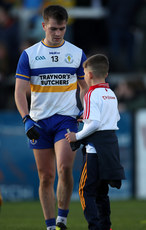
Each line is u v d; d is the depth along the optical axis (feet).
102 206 49.24
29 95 109.19
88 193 47.85
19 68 54.54
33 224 66.33
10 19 131.75
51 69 54.39
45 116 54.85
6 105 119.75
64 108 54.85
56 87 54.65
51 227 54.03
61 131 54.39
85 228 62.13
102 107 48.14
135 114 105.09
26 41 129.08
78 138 48.39
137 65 132.87
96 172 47.83
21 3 134.72
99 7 140.36
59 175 54.03
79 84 57.47
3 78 121.90
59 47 54.65
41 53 54.44
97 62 49.67
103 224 49.14
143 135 105.29
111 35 137.18
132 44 135.85
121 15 135.95
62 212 55.16
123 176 47.88
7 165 99.55
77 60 55.47
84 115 48.01
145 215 76.84
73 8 137.49
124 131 104.27
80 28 136.98
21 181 99.86
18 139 100.01
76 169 100.48
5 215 77.15
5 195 99.19
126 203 93.56
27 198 99.86
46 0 135.85
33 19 132.87
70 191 54.90
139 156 105.09
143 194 105.29
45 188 55.11
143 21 132.77
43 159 55.11
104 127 48.01
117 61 134.21
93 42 137.80
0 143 99.45
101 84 49.49
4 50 127.03
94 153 47.85
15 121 100.17
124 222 68.54
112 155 47.44
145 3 134.62
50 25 52.65
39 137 54.95
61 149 53.67
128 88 122.01
